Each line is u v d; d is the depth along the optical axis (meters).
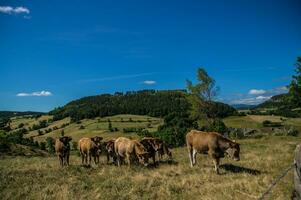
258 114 121.06
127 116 171.12
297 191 9.84
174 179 16.89
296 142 36.38
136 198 13.95
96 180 17.66
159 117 165.25
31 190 16.03
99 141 24.39
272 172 17.56
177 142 56.91
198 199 13.23
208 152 18.92
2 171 21.69
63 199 14.15
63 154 24.33
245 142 40.31
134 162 22.44
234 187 14.48
